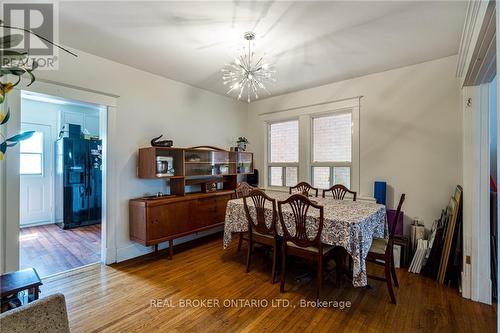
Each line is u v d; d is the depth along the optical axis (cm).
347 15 205
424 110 304
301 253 231
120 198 312
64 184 457
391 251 221
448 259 247
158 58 294
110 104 301
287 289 240
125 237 316
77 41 253
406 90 316
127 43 257
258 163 489
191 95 397
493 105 256
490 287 216
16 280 158
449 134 288
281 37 243
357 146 358
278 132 468
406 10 198
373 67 319
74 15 207
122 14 205
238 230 288
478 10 150
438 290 237
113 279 260
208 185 397
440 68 292
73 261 308
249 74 281
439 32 233
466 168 229
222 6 194
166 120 362
